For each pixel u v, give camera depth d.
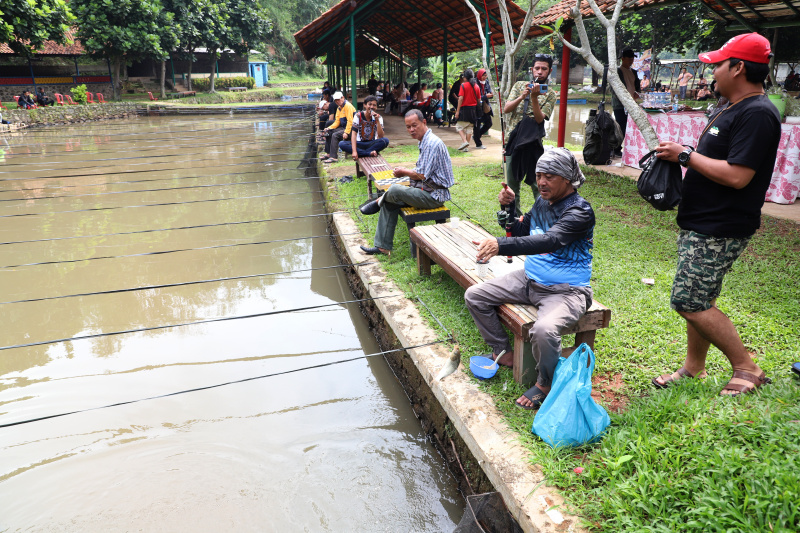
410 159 10.88
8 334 5.68
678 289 2.86
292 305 6.24
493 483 2.72
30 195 11.80
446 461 3.52
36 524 3.12
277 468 3.54
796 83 16.53
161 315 6.05
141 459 3.65
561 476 2.54
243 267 7.50
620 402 3.16
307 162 14.90
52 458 3.69
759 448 2.36
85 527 3.08
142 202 11.07
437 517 3.13
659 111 8.73
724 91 2.62
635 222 6.46
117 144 19.94
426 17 16.92
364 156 9.77
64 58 39.16
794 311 3.97
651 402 2.88
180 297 6.55
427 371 3.69
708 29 18.17
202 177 13.45
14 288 6.93
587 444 2.73
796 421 2.46
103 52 36.19
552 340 2.91
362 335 5.44
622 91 2.95
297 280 7.01
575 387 2.71
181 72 49.34
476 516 2.59
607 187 8.05
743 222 2.62
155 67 47.53
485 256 2.83
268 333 5.52
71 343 5.43
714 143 2.64
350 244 6.47
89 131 24.91
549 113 5.49
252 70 55.88
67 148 19.05
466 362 3.72
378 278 5.40
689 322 2.93
